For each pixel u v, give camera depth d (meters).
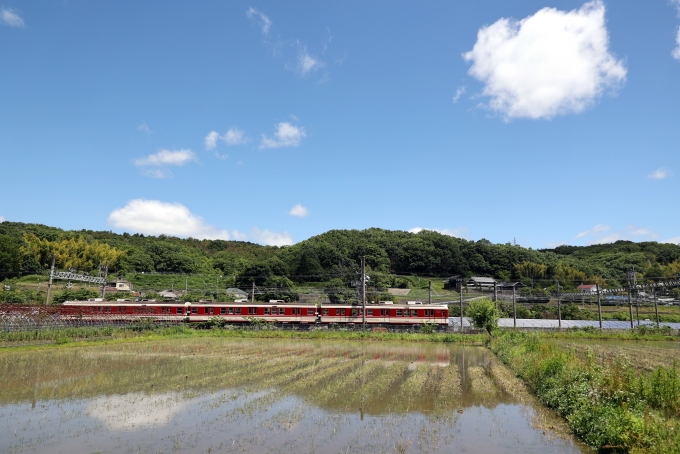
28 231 117.94
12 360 34.22
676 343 56.66
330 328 65.25
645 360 36.97
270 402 21.69
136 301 65.62
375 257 133.00
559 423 18.78
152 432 16.89
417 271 137.38
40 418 18.64
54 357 35.97
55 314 58.22
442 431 17.61
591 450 15.55
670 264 125.56
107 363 33.34
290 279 110.25
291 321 66.62
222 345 47.38
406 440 16.50
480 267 139.62
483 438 16.84
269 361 35.47
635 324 76.44
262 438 16.36
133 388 24.72
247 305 66.75
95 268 109.62
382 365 34.12
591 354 23.97
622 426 14.61
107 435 16.52
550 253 160.75
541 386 23.64
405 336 58.38
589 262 142.88
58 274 60.28
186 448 15.21
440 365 35.12
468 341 56.41
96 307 62.62
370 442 16.20
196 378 27.77
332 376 29.00
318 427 17.86
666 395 17.33
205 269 129.38
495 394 24.50
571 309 92.56
